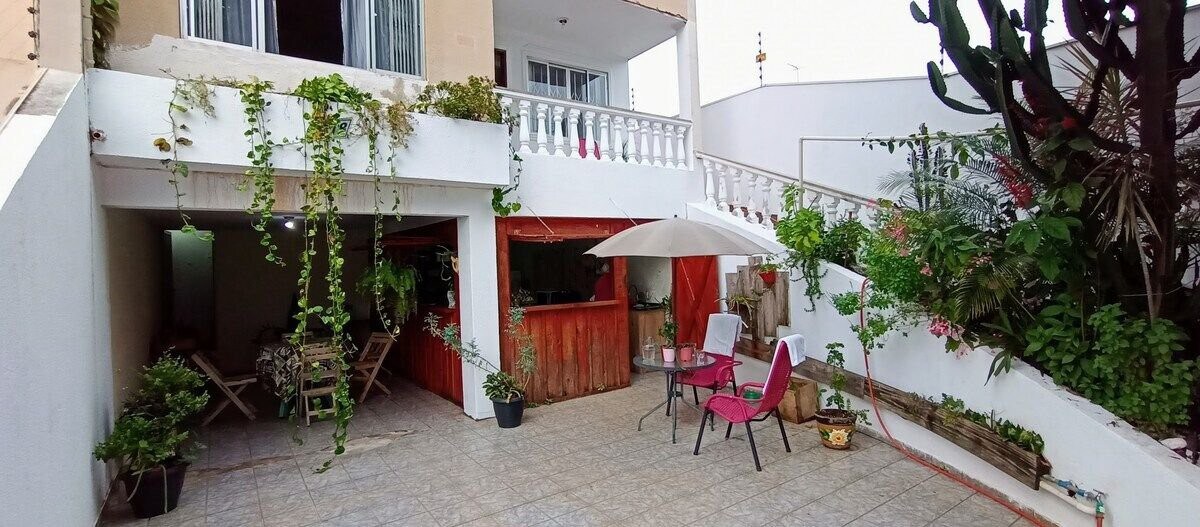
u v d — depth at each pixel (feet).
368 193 16.43
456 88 16.70
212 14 14.58
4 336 6.92
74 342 10.04
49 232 8.81
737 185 23.50
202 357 18.57
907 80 24.93
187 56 14.10
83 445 10.43
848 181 26.96
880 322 14.69
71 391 9.70
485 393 18.45
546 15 24.94
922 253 13.21
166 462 12.37
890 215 15.81
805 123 28.94
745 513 11.55
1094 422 10.25
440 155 16.24
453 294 20.27
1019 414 11.78
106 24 12.57
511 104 19.48
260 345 23.07
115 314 14.37
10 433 7.00
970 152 15.25
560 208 20.25
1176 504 8.89
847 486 12.77
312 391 18.70
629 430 17.25
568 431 17.29
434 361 22.91
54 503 8.57
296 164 14.20
